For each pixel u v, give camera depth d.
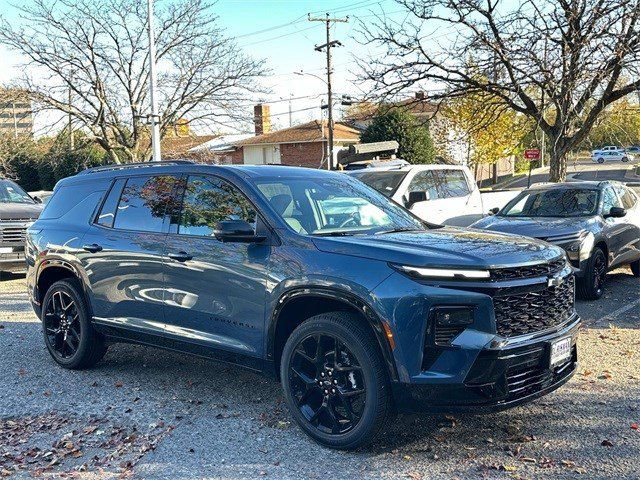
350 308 4.48
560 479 3.96
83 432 4.93
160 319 5.58
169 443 4.68
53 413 5.36
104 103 29.05
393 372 4.14
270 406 5.40
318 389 4.55
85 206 6.44
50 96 28.34
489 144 42.62
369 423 4.25
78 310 6.32
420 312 4.07
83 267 6.18
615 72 13.86
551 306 4.45
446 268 4.09
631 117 16.98
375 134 40.50
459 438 4.60
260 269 4.82
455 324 4.07
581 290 9.41
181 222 5.53
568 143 15.05
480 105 16.89
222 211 5.27
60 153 31.50
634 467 4.10
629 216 10.85
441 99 16.03
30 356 7.14
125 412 5.34
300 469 4.21
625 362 6.36
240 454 4.46
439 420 4.93
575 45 13.26
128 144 30.44
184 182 5.65
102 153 38.03
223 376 6.24
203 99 29.45
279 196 5.16
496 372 4.06
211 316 5.17
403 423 4.88
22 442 4.77
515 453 4.34
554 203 10.50
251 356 4.95
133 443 4.70
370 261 4.34
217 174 5.43
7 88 27.81
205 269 5.18
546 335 4.36
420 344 4.08
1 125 30.91
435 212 12.09
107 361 6.83
